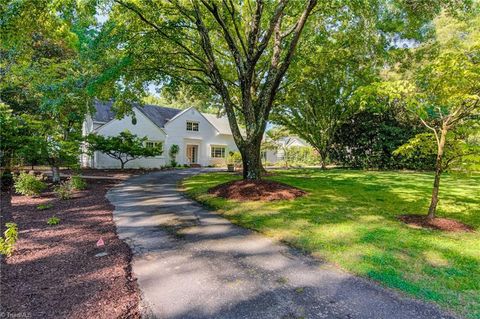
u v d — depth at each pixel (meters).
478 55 4.70
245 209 6.43
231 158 26.45
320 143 19.39
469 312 2.56
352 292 2.94
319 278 3.27
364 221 5.39
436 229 4.90
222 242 4.52
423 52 12.66
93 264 3.64
